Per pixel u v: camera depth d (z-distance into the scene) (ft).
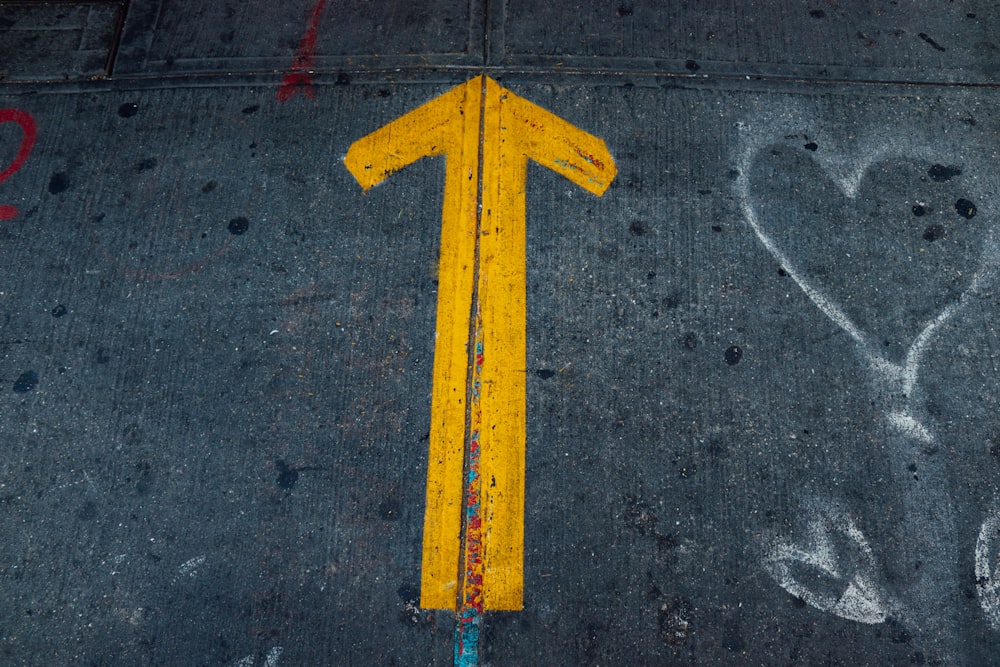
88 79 10.00
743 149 9.49
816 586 7.91
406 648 7.75
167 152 9.57
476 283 8.88
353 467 8.26
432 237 9.09
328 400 8.49
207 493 8.21
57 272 9.06
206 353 8.70
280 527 8.08
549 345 8.65
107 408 8.53
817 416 8.43
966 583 7.92
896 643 7.77
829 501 8.15
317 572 7.95
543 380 8.52
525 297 8.83
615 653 7.73
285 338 8.73
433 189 9.32
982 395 8.54
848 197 9.30
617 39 10.05
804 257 9.02
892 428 8.40
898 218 9.21
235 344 8.73
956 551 8.01
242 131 9.65
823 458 8.29
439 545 8.02
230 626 7.81
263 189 9.36
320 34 10.17
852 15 10.24
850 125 9.64
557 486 8.18
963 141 9.61
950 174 9.45
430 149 9.52
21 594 7.95
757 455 8.29
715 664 7.71
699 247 9.04
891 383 8.56
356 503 8.14
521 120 9.63
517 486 8.18
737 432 8.36
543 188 9.30
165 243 9.14
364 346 8.68
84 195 9.39
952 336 8.74
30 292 8.99
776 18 10.21
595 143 9.52
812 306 8.82
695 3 10.28
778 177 9.36
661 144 9.50
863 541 8.03
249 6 10.39
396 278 8.93
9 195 9.41
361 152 9.52
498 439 8.32
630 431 8.36
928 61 10.00
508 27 10.13
